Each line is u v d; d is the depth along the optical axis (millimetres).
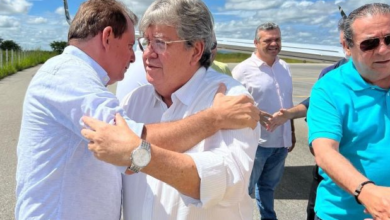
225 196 1412
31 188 1456
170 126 1419
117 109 1379
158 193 1528
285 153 3764
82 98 1351
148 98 1789
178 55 1520
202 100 1586
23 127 1502
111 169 1557
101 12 1539
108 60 1584
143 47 1621
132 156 1241
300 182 5016
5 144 6426
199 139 1432
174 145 1406
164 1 1498
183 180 1306
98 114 1335
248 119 1438
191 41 1514
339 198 1856
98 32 1537
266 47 3781
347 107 1791
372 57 1666
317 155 1729
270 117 3117
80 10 1573
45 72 1437
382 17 1645
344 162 1597
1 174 4953
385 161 1728
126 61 1663
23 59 31391
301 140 7199
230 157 1397
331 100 1816
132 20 1669
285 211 4121
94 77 1435
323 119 1799
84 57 1516
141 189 1606
